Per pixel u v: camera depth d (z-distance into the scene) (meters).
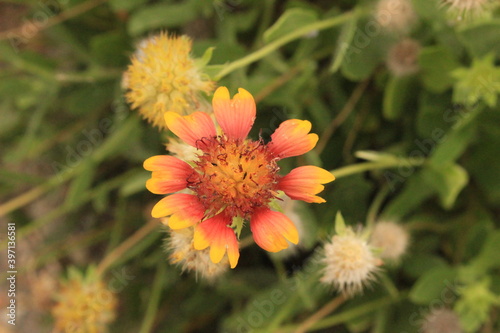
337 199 0.44
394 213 0.43
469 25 0.40
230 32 0.45
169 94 0.36
